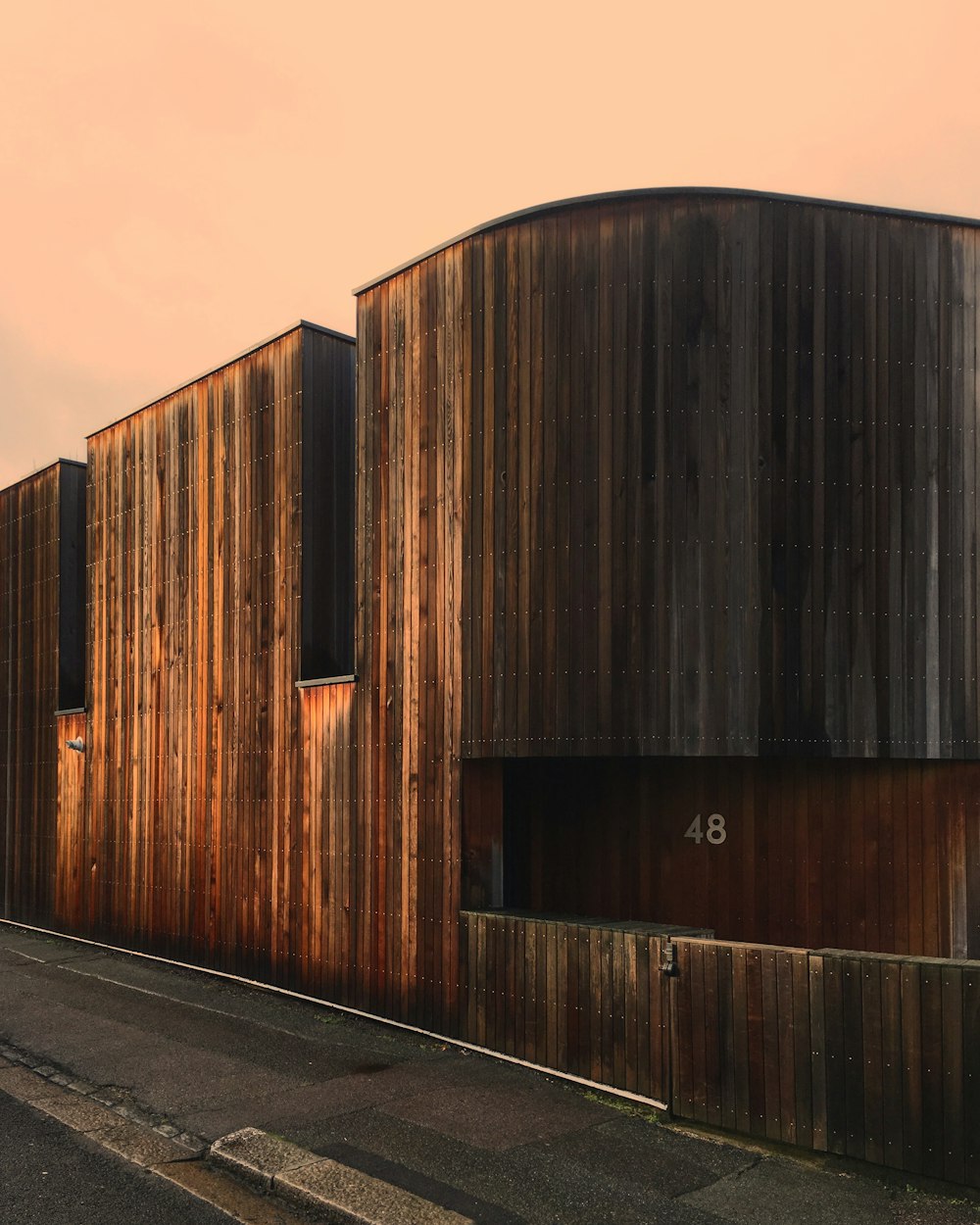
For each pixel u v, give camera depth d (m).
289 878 11.61
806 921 9.42
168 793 13.73
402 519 10.45
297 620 11.72
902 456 8.90
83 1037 9.99
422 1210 5.97
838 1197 6.21
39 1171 6.82
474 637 9.58
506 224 9.55
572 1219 5.88
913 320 9.02
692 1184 6.38
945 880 9.19
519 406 9.37
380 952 10.34
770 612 8.56
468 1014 9.36
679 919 9.73
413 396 10.41
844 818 9.45
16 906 17.42
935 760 9.28
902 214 9.01
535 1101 7.94
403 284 10.58
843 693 8.62
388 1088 8.27
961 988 6.33
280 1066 8.93
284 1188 6.39
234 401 12.95
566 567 8.98
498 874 9.81
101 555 15.46
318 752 11.33
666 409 8.74
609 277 9.01
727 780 9.72
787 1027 6.99
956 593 8.91
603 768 10.15
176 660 13.71
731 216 8.80
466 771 9.65
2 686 18.44
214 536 13.15
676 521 8.63
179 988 12.16
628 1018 7.98
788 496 8.68
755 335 8.74
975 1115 6.21
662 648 8.58
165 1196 6.43
